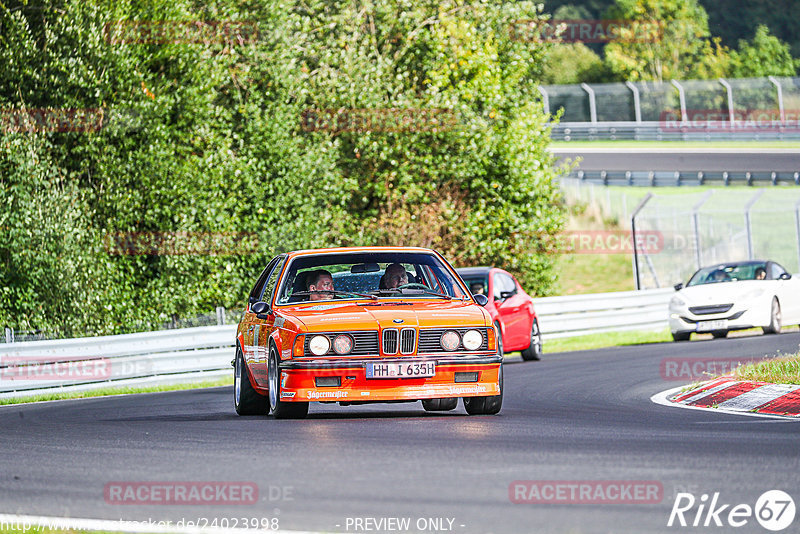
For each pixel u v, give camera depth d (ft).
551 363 244.63
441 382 134.00
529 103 427.33
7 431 142.00
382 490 85.71
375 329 133.39
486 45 414.82
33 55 291.17
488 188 404.36
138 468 101.30
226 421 142.61
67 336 285.23
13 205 278.87
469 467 95.40
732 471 91.45
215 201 317.83
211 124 330.34
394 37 411.54
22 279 282.97
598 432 119.14
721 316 290.76
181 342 243.60
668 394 165.48
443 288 150.51
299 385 132.87
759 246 599.98
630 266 600.80
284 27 361.92
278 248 336.49
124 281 309.01
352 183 367.66
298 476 93.15
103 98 299.79
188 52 318.04
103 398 202.59
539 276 419.95
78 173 301.84
